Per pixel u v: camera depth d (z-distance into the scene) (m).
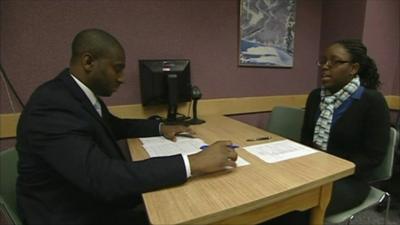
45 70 1.71
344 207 1.22
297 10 2.54
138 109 1.97
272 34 2.42
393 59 2.46
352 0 2.35
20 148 0.84
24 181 0.84
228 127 1.66
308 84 2.76
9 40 1.60
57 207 0.82
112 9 1.82
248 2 2.25
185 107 2.12
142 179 0.75
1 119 1.63
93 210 0.87
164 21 1.98
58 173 0.76
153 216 0.66
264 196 0.75
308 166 0.98
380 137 1.31
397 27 2.41
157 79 1.81
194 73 2.15
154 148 1.21
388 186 2.06
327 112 1.49
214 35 2.17
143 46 1.94
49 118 0.77
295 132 1.92
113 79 0.95
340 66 1.42
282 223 1.22
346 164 0.99
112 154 0.95
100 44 0.90
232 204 0.71
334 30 2.55
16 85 1.66
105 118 1.24
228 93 2.32
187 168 0.83
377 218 1.94
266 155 1.10
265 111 2.53
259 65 2.41
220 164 0.88
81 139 0.77
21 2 1.60
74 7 1.72
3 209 0.84
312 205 0.92
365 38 2.30
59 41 1.72
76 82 0.91
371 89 1.45
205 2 2.10
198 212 0.68
